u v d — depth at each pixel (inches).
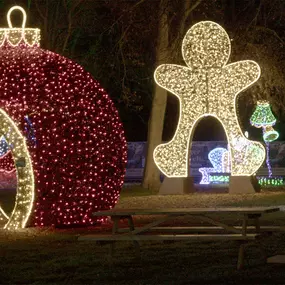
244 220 542.6
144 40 1609.3
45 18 1733.5
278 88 1587.1
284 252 586.2
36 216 748.0
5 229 749.9
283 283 471.8
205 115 1314.0
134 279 492.7
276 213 909.8
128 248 613.6
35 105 740.7
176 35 1521.9
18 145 740.7
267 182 1706.4
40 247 632.4
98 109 765.3
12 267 540.1
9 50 770.8
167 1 1494.8
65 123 744.3
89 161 753.6
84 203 756.6
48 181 743.7
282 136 2466.8
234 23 1581.0
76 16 1724.9
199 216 559.2
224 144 2098.9
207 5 1557.6
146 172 1562.5
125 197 1279.5
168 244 633.0
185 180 1333.7
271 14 1539.1
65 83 753.6
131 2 1534.2
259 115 1656.0
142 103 2268.7
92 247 624.4
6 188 1652.3
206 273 503.8
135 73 1766.7
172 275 499.5
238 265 522.0
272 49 1552.7
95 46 1704.0
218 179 1679.4
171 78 1317.7
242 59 1544.0
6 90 743.1
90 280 490.6
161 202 1145.4
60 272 520.7
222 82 1296.8
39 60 757.9
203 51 1294.3
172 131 2310.5
